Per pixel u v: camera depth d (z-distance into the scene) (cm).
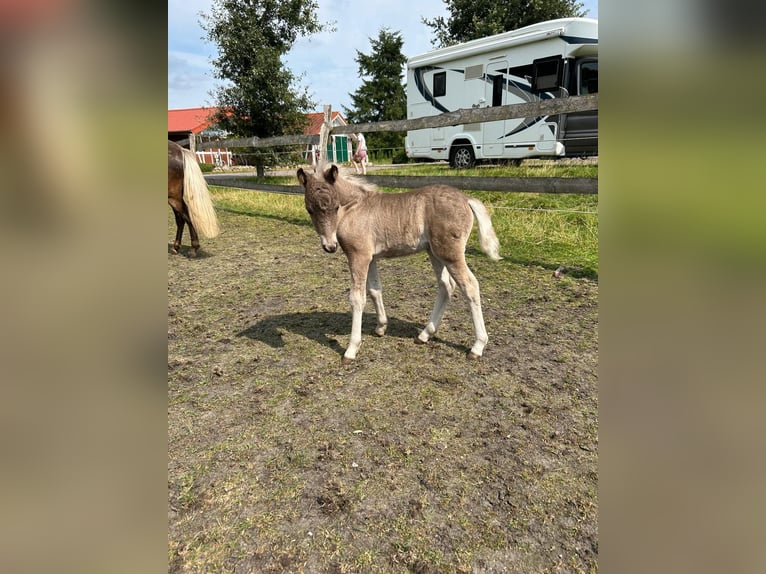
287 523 169
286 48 1108
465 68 953
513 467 195
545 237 549
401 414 235
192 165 534
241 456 206
